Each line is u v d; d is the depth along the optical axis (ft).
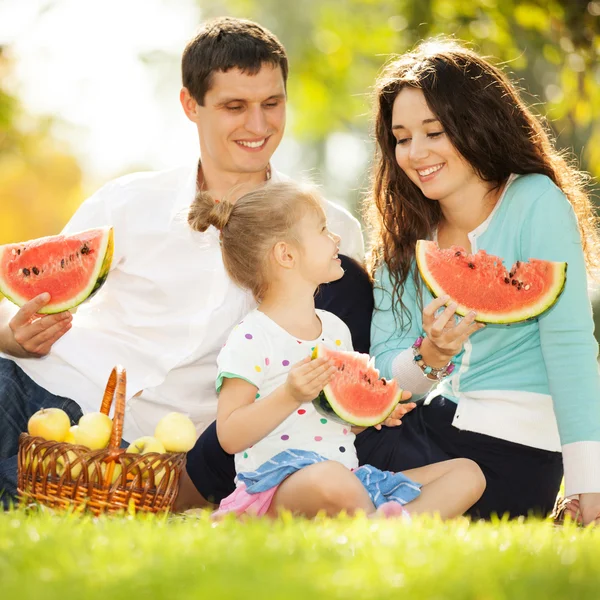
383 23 86.28
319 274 27.27
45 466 24.17
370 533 18.76
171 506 25.05
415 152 28.60
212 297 31.19
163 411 31.37
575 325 27.07
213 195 33.01
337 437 26.63
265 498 25.04
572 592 15.29
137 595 14.62
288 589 14.33
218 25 32.01
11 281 28.43
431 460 28.02
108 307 32.48
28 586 14.83
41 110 85.46
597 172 69.21
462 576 15.23
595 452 26.23
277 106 32.45
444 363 27.58
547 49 64.64
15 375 31.32
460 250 27.12
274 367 26.37
